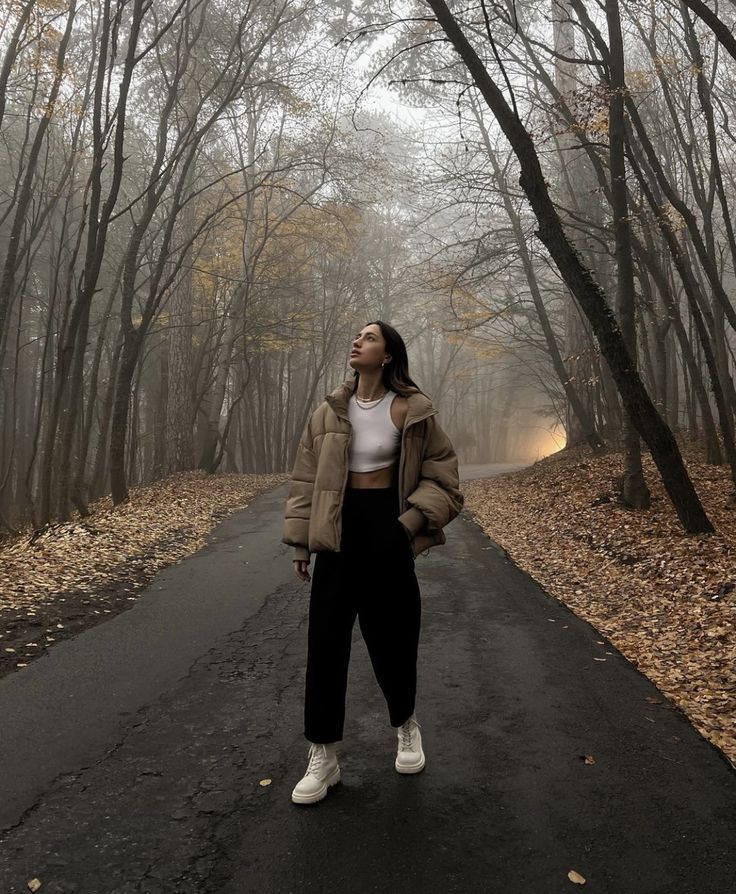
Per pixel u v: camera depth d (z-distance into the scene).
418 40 13.73
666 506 9.95
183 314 21.97
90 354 28.44
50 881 2.06
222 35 16.41
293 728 3.25
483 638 4.89
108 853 2.21
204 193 24.67
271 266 24.50
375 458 2.64
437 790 2.64
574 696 3.72
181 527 10.56
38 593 5.96
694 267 15.06
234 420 31.05
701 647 4.60
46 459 11.48
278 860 2.17
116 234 25.09
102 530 9.28
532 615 5.58
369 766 2.85
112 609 5.70
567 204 17.64
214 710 3.48
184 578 6.99
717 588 5.82
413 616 2.71
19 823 2.39
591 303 7.48
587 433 17.50
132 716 3.40
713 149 9.54
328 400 2.70
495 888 2.04
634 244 11.68
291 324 26.61
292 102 17.67
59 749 3.01
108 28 10.32
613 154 8.96
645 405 7.82
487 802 2.55
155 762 2.88
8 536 12.64
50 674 4.03
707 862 2.17
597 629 5.19
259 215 24.14
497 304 23.52
